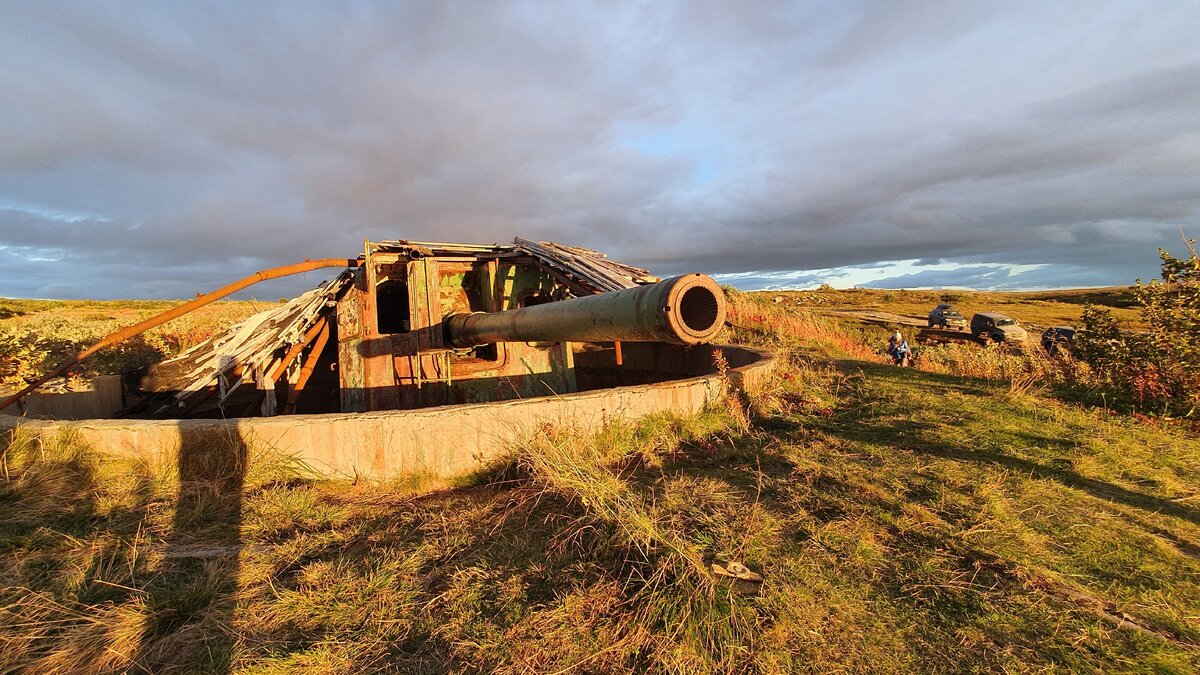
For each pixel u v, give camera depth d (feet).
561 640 7.48
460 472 14.42
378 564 9.72
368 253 22.68
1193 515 11.48
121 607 8.25
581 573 9.09
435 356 23.29
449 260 25.13
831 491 12.50
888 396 21.90
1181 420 17.89
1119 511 11.57
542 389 25.58
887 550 9.91
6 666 7.06
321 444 13.67
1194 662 7.12
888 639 7.54
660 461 15.21
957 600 8.41
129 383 22.35
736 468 14.51
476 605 8.44
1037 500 12.03
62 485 12.44
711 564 9.22
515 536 10.69
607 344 33.40
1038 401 20.52
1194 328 20.24
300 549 10.43
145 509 11.86
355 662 7.25
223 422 13.57
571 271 25.22
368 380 22.71
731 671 6.86
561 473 12.82
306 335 25.29
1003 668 6.98
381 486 13.80
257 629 7.95
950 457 14.76
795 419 19.15
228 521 11.63
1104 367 22.76
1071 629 7.74
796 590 8.55
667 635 7.34
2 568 9.24
